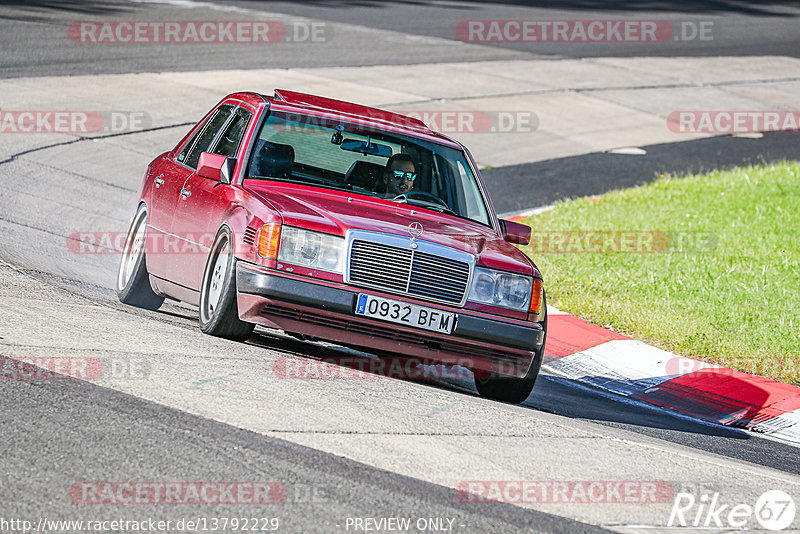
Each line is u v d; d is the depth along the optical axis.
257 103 27.70
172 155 31.08
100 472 15.16
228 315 23.84
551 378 30.34
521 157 64.62
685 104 85.69
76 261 34.28
